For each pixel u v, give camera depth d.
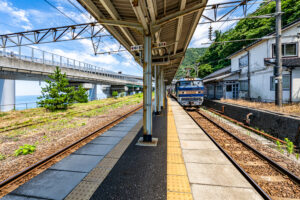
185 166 4.11
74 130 8.24
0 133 7.95
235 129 8.34
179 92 14.66
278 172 3.90
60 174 3.79
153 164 4.23
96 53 12.71
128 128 8.32
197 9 4.92
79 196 3.00
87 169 4.02
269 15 9.42
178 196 2.95
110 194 3.05
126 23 5.51
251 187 3.20
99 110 15.99
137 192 3.09
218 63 42.41
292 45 13.28
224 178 3.52
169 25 6.52
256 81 15.87
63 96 16.95
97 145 5.79
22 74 20.02
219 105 15.02
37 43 13.15
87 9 4.74
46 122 10.59
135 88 72.81
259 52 15.40
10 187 3.29
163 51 9.88
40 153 5.16
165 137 6.66
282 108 8.80
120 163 4.32
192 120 10.28
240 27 31.88
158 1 4.74
